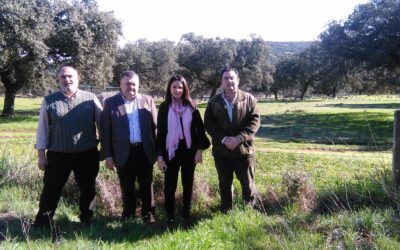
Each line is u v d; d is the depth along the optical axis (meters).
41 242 4.39
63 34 26.45
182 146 5.55
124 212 5.59
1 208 5.70
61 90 5.11
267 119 29.36
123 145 5.35
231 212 5.30
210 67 62.41
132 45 53.69
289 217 5.02
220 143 5.50
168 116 5.51
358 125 23.41
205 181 6.71
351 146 14.40
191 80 65.12
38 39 24.61
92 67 28.81
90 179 5.25
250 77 65.69
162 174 6.66
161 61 56.75
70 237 4.69
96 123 5.34
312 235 4.35
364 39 28.17
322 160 10.13
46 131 5.02
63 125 4.94
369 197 5.17
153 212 5.70
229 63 62.16
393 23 26.89
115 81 54.16
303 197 5.53
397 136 5.34
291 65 86.56
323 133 19.17
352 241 4.05
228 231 4.75
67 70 5.00
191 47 62.59
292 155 11.15
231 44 64.44
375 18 28.12
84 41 26.92
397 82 30.42
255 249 4.31
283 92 105.06
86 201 5.32
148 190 5.59
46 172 5.08
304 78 81.94
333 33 29.77
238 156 5.46
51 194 5.07
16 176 6.65
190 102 5.59
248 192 5.56
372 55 27.30
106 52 29.58
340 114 31.97
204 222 5.15
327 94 89.62
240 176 5.59
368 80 32.72
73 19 26.72
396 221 4.39
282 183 6.03
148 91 61.09
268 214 5.38
